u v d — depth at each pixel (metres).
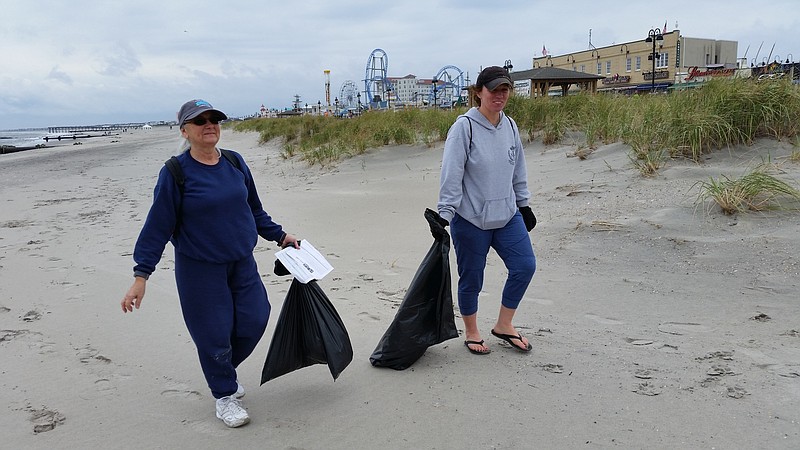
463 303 3.65
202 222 2.79
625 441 2.61
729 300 4.14
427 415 2.93
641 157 7.64
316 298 3.19
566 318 4.13
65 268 6.04
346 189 10.20
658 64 52.59
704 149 7.43
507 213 3.47
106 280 5.53
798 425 2.63
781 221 5.16
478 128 3.39
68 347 4.00
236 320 2.98
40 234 7.84
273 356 3.15
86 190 12.48
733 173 6.45
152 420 3.01
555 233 5.96
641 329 3.84
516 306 3.64
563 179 7.91
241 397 3.21
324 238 6.86
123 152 27.25
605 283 4.70
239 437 2.82
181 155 2.82
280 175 13.17
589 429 2.72
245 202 2.95
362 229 7.16
